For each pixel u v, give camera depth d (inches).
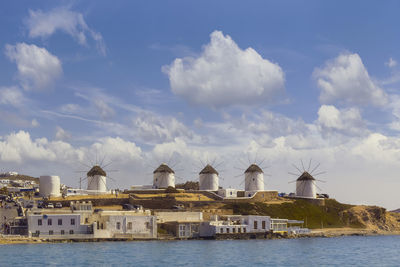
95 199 7101.4
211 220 6520.7
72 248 4761.3
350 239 6825.8
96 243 5364.2
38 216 5447.8
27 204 6446.9
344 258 4416.8
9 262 3764.8
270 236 6496.1
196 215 6658.5
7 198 6909.5
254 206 7524.6
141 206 6466.5
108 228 5669.3
